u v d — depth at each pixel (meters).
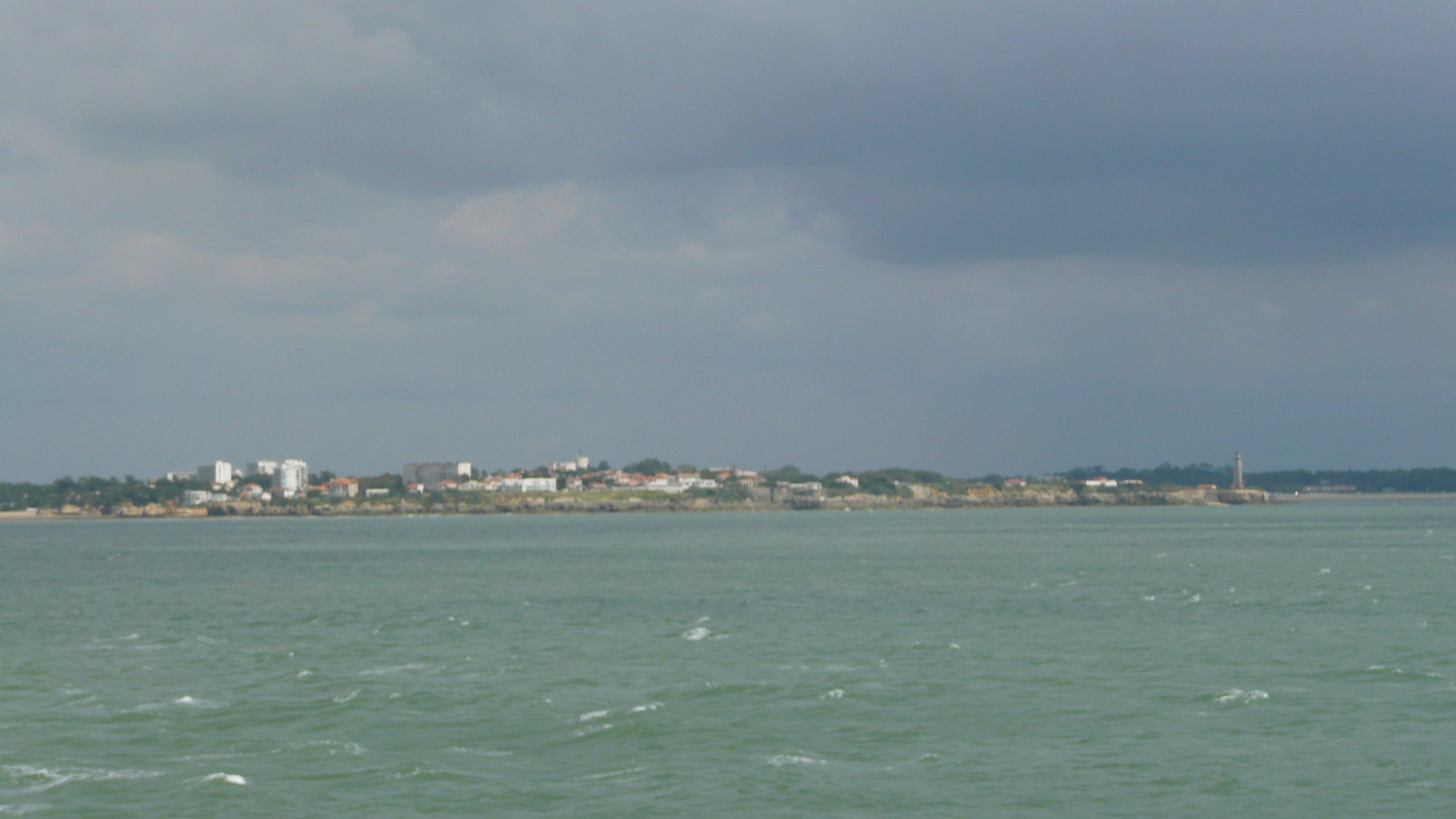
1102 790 62.53
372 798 61.88
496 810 59.94
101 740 74.31
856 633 120.06
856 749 71.06
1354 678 90.50
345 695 87.38
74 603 166.12
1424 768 65.56
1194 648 106.06
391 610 151.62
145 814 59.81
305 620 140.00
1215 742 71.62
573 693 88.06
